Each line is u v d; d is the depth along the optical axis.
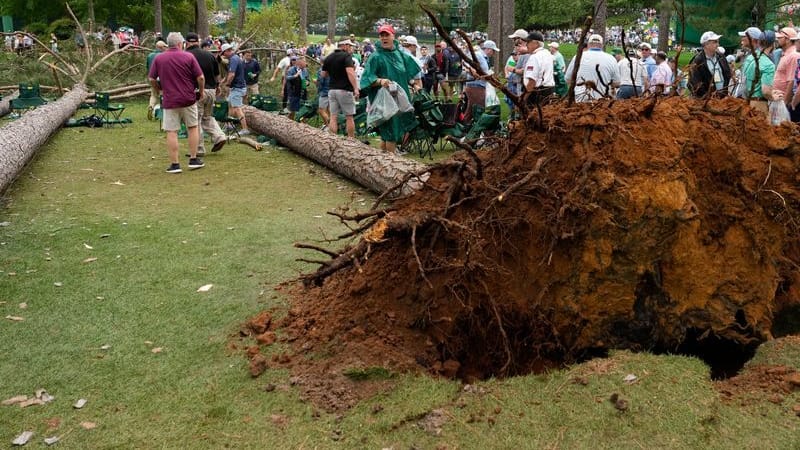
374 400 3.10
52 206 7.31
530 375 3.16
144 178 8.91
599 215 3.22
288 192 8.01
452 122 10.64
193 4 40.62
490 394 3.01
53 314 4.36
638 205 3.20
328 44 19.00
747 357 3.39
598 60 8.84
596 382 2.97
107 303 4.54
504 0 20.14
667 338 3.32
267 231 6.27
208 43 15.38
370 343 3.48
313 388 3.26
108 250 5.72
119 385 3.42
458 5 30.47
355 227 6.32
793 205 3.53
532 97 7.75
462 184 3.69
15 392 3.38
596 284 3.28
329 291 4.07
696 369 3.05
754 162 3.53
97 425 3.07
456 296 3.46
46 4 35.56
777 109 7.58
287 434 2.92
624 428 2.69
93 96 17.61
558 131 3.57
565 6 29.77
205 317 4.27
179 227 6.44
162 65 9.01
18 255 5.59
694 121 3.55
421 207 3.92
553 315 3.36
